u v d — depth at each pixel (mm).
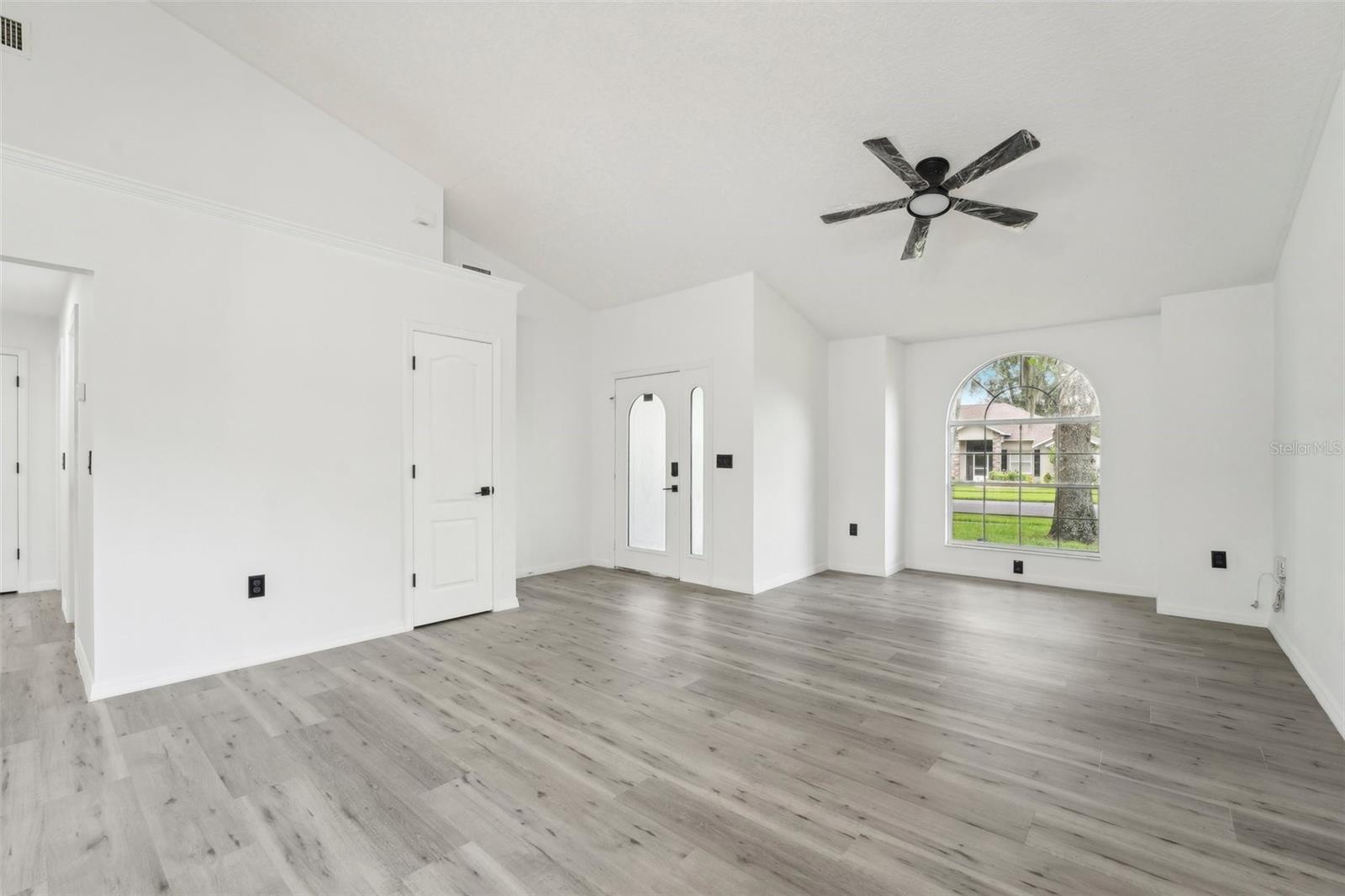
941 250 4289
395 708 2725
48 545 4906
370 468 3732
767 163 3664
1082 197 3480
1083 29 2484
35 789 2045
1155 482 4793
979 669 3252
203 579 3092
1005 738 2457
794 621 4168
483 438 4336
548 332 5773
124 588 2859
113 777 2129
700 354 5293
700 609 4469
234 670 3186
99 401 2797
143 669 2910
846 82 2957
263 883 1607
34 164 2615
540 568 5723
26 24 2715
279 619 3355
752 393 4945
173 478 3004
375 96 3539
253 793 2029
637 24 2828
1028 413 5441
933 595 4918
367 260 3734
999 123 3049
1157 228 3648
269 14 3045
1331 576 2715
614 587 5203
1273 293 4027
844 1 2547
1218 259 3857
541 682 3053
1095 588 5062
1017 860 1708
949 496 5855
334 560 3572
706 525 5266
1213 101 2717
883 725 2568
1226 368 4188
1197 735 2480
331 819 1892
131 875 1638
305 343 3461
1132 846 1773
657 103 3314
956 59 2729
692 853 1738
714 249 4699
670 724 2580
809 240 4402
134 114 2990
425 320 4008
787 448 5379
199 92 3203
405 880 1620
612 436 6012
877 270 4664
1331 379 2707
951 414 5836
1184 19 2377
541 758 2279
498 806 1967
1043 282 4430
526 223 4758
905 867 1677
